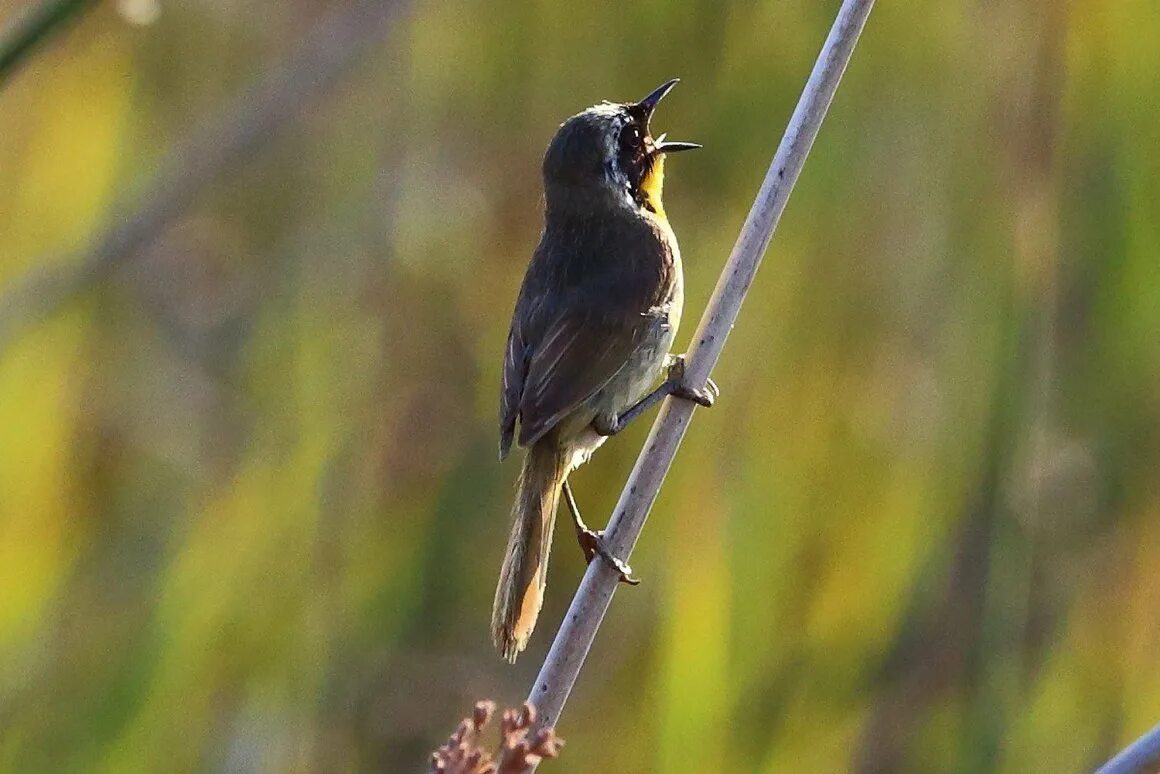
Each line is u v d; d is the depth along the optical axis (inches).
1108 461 421.4
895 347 435.5
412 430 456.1
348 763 411.8
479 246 480.4
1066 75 430.6
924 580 402.9
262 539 429.1
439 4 501.7
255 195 503.2
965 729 379.6
